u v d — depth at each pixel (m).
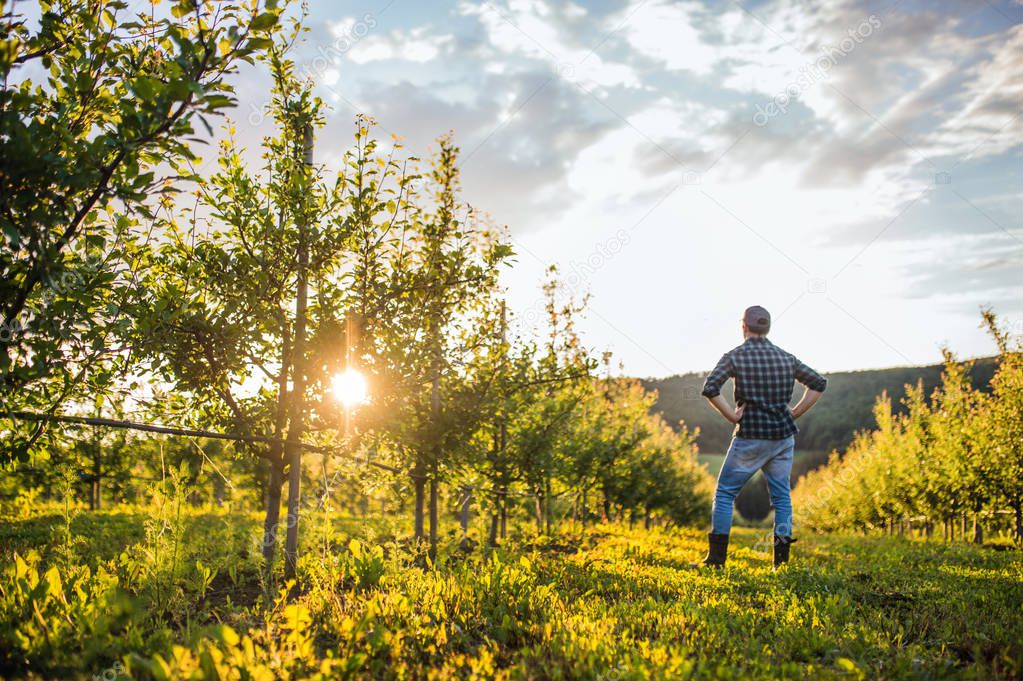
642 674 2.59
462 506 7.16
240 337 4.44
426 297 5.34
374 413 4.99
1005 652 2.92
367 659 2.90
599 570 5.46
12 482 8.39
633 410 12.84
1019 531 11.70
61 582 3.55
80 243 3.54
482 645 3.16
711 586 4.71
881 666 2.88
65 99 3.26
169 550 3.77
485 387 6.34
